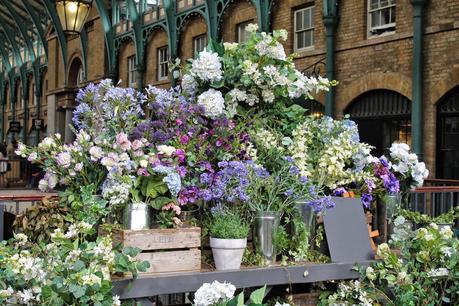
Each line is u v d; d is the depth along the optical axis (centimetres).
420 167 402
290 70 407
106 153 330
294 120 409
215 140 357
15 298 270
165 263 297
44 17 2644
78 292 248
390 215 389
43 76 2798
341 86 1223
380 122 1158
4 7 2934
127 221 306
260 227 324
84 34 2223
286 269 319
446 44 1018
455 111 1017
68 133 2389
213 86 384
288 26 1348
